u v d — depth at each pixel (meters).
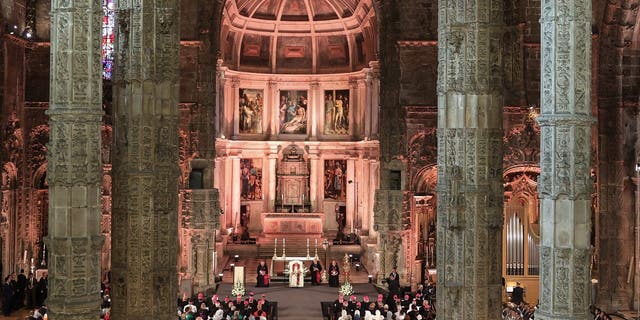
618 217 44.78
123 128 27.59
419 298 39.16
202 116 47.81
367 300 39.09
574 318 17.72
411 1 48.38
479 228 26.50
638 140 44.47
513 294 42.84
